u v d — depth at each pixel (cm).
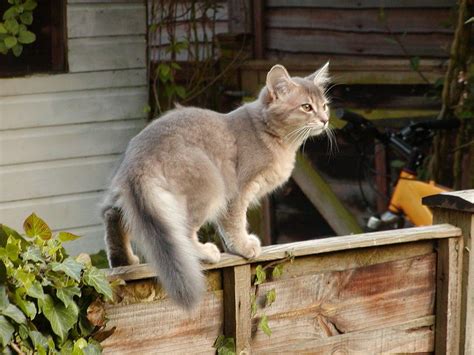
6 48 643
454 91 701
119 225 389
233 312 367
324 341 393
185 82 771
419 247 416
